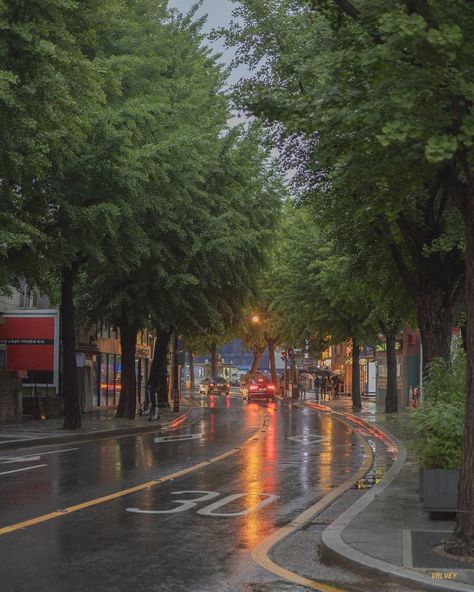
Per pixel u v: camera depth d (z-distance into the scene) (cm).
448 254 1563
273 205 3064
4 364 3453
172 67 2773
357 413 3581
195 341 4188
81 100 1709
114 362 4309
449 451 960
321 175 1672
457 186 832
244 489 1287
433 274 1548
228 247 2700
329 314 3547
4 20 1466
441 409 1023
